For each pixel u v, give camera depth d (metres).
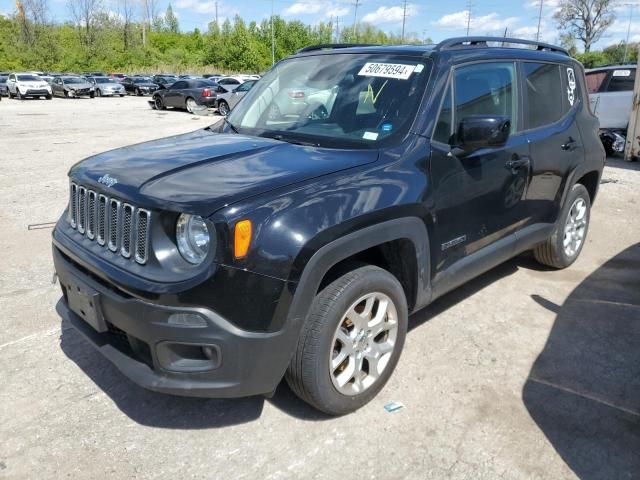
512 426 2.96
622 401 3.18
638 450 2.79
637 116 10.60
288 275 2.48
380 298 2.99
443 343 3.80
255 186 2.59
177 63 78.94
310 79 3.87
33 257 5.39
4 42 72.81
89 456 2.72
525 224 4.24
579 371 3.49
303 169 2.80
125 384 3.30
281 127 3.65
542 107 4.34
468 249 3.61
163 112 23.89
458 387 3.29
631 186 8.84
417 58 3.53
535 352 3.71
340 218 2.63
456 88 3.49
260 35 80.88
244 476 2.60
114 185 2.77
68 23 83.75
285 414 3.05
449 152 3.32
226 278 2.42
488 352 3.70
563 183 4.58
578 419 3.02
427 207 3.12
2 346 3.71
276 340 2.54
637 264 5.34
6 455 2.71
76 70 74.81
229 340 2.46
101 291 2.71
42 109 25.39
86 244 2.96
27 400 3.14
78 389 3.25
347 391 2.94
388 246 3.14
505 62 3.97
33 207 7.24
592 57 66.25
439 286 3.42
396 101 3.36
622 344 3.82
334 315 2.71
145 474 2.61
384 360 3.13
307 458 2.72
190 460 2.70
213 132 3.93
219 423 2.97
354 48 3.99
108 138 14.29
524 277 4.99
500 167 3.73
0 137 14.36
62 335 3.86
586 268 5.24
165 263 2.55
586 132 4.89
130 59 78.81
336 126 3.43
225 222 2.40
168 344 2.51
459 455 2.74
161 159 3.04
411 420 3.00
